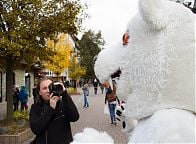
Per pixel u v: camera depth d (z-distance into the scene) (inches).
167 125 74.3
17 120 573.3
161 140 73.6
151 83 81.0
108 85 97.3
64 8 582.9
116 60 94.3
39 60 645.9
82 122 671.8
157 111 79.7
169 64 79.4
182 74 79.0
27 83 1738.4
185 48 80.0
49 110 165.0
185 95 78.7
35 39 570.9
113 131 528.7
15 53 533.6
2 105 1235.2
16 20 544.7
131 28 89.1
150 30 83.6
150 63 81.7
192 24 82.4
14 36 531.2
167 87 79.2
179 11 82.4
